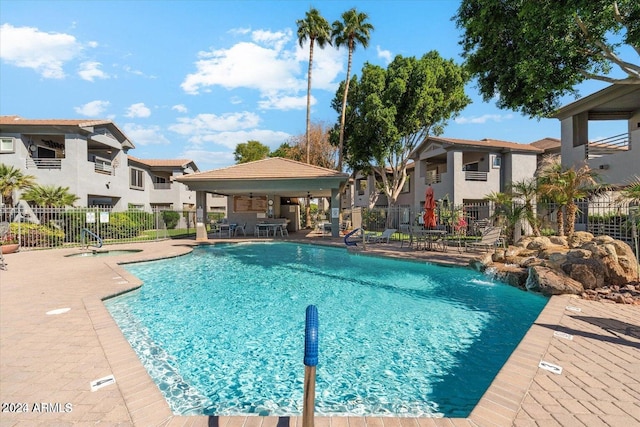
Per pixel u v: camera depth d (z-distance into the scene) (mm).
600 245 7598
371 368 4367
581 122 15953
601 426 2609
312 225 37156
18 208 17281
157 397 3062
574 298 6410
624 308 5723
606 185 12711
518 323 5973
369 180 31422
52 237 16297
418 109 22125
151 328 5805
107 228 19375
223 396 3730
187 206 34844
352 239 19484
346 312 6676
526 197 12727
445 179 22422
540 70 9195
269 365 4496
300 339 5375
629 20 8180
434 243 16109
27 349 4109
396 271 10789
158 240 19703
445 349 4930
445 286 8719
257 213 24438
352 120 25953
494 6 9109
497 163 22125
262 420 2777
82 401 2979
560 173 12094
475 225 16969
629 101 14594
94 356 3910
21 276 8953
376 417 2811
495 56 10273
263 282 9383
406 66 22625
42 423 2650
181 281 9492
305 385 2037
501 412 2811
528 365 3607
